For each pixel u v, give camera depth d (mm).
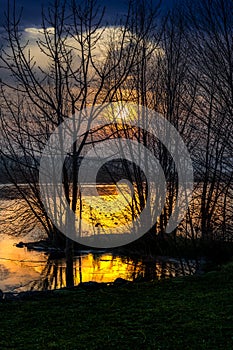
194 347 5934
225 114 14922
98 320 7141
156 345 6039
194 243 13328
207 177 15258
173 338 6266
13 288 11812
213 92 14633
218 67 14016
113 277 12766
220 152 15141
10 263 15055
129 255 15875
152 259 14641
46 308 7914
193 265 13336
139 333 6500
